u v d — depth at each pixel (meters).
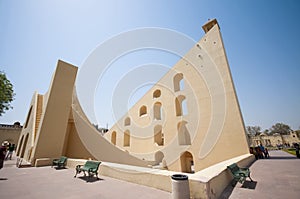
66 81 12.83
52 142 11.16
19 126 31.48
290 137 40.22
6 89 17.05
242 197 3.84
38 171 7.95
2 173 7.46
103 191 4.59
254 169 7.49
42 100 15.55
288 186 4.54
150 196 4.06
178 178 3.67
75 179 6.14
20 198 4.13
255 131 57.72
